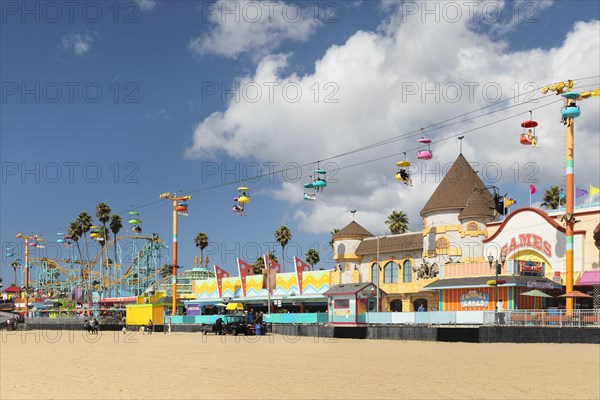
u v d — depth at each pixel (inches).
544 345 1535.4
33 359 1396.4
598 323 1576.0
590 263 2203.5
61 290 6289.4
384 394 775.1
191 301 3905.0
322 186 2262.6
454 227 2733.8
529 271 2206.0
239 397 768.9
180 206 3459.6
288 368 1093.8
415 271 2901.1
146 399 765.9
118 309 4252.0
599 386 824.3
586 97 1943.9
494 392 781.9
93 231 5275.6
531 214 2390.5
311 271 3284.9
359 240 3225.9
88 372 1081.4
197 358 1347.2
